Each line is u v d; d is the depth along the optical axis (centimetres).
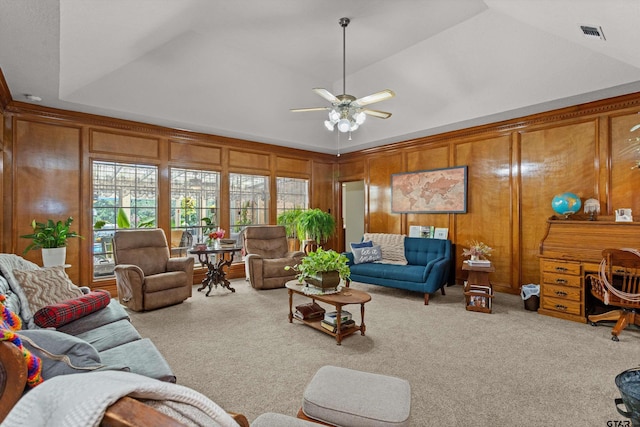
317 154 722
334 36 378
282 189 677
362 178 700
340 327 289
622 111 380
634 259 285
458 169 531
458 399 201
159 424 54
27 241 403
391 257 521
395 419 119
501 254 487
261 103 516
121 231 418
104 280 463
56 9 206
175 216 539
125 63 371
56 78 326
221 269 494
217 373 234
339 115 330
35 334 120
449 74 424
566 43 334
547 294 371
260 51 413
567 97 382
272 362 252
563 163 427
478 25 351
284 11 329
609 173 388
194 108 477
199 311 387
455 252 539
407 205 603
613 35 265
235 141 599
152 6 267
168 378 152
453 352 270
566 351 271
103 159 461
